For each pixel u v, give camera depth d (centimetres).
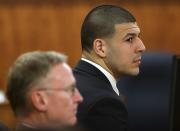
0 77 1145
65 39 1148
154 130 793
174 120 401
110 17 424
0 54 1142
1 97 984
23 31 1141
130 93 800
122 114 406
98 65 431
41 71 300
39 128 294
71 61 1155
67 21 1144
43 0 1132
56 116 304
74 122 315
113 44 424
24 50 1145
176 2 1158
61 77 305
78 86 412
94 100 398
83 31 436
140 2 1149
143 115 795
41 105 300
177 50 1173
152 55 809
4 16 1132
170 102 401
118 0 1144
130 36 426
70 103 310
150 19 1159
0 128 405
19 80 300
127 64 429
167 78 798
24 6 1132
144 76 801
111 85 432
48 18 1141
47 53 312
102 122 395
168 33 1165
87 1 1138
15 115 309
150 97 796
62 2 1138
